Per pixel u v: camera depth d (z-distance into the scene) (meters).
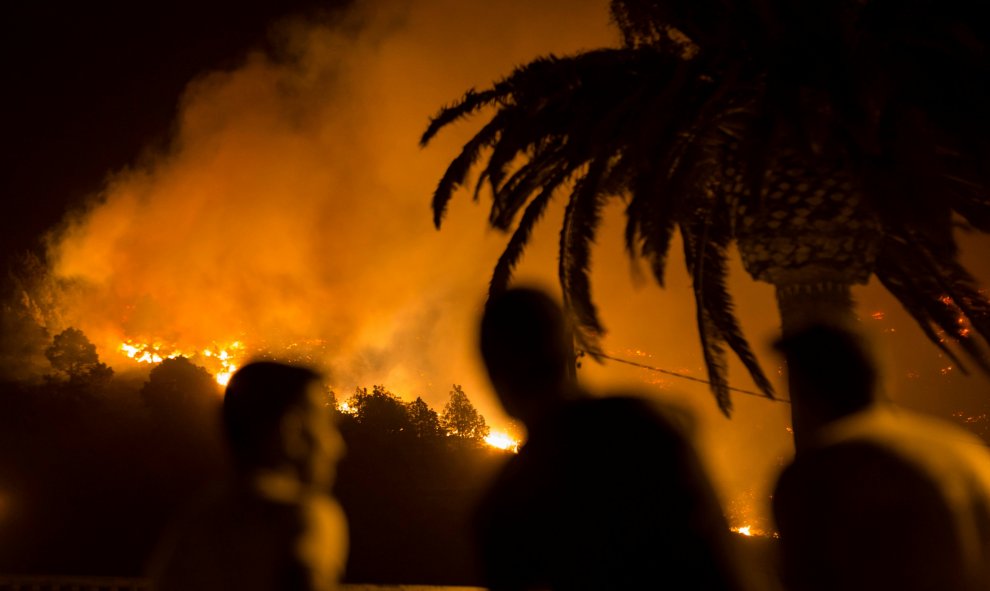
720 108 9.59
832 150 9.09
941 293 10.95
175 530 2.98
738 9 9.05
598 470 2.45
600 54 10.29
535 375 2.69
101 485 46.50
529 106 10.22
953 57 8.62
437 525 38.72
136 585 6.96
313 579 2.70
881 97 8.35
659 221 8.84
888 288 11.28
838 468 2.93
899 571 2.78
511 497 2.54
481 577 2.59
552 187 10.79
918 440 3.04
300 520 2.79
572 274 10.30
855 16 8.88
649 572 2.37
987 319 10.25
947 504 2.86
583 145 9.86
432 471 41.38
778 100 8.46
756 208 8.06
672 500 2.43
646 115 8.63
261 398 3.02
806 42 8.81
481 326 2.75
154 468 47.78
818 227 9.13
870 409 3.23
